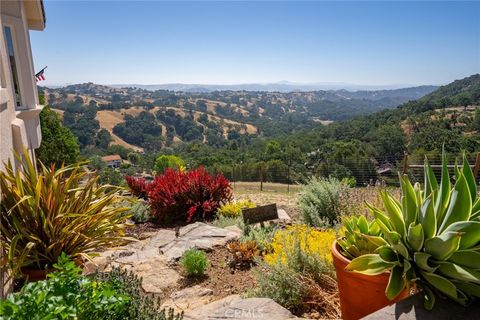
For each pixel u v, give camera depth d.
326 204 5.16
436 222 1.72
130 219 6.48
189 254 3.75
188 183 6.82
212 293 3.24
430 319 1.46
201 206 6.59
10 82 4.06
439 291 1.62
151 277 3.64
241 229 5.20
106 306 1.57
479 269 1.53
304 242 3.20
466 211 1.66
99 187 3.86
